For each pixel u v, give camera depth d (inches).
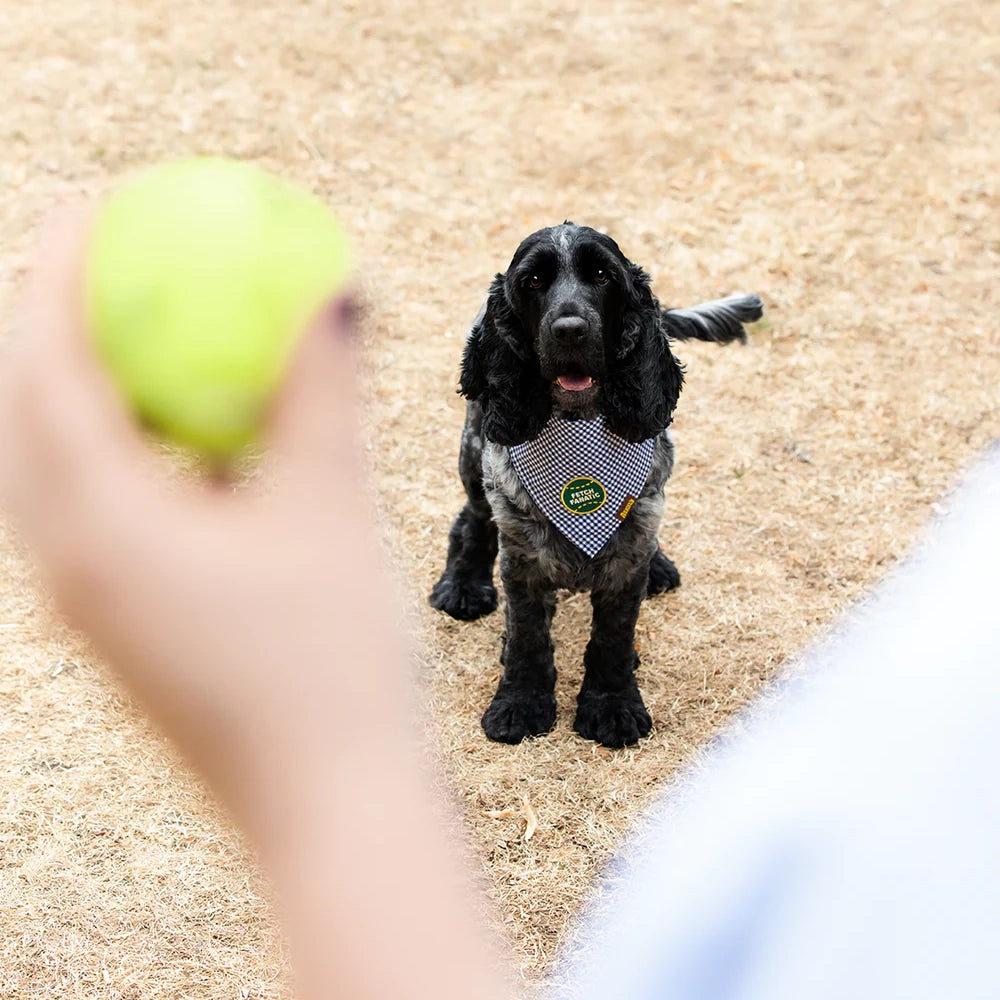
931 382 280.5
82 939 158.6
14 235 330.6
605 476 174.2
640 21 447.8
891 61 419.2
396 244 335.6
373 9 453.1
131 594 17.6
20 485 17.9
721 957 19.9
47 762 185.6
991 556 20.3
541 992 144.7
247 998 150.8
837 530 237.5
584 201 354.3
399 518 239.9
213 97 403.2
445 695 202.7
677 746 191.8
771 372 285.1
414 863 18.2
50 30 438.6
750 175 364.2
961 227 337.4
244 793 18.0
